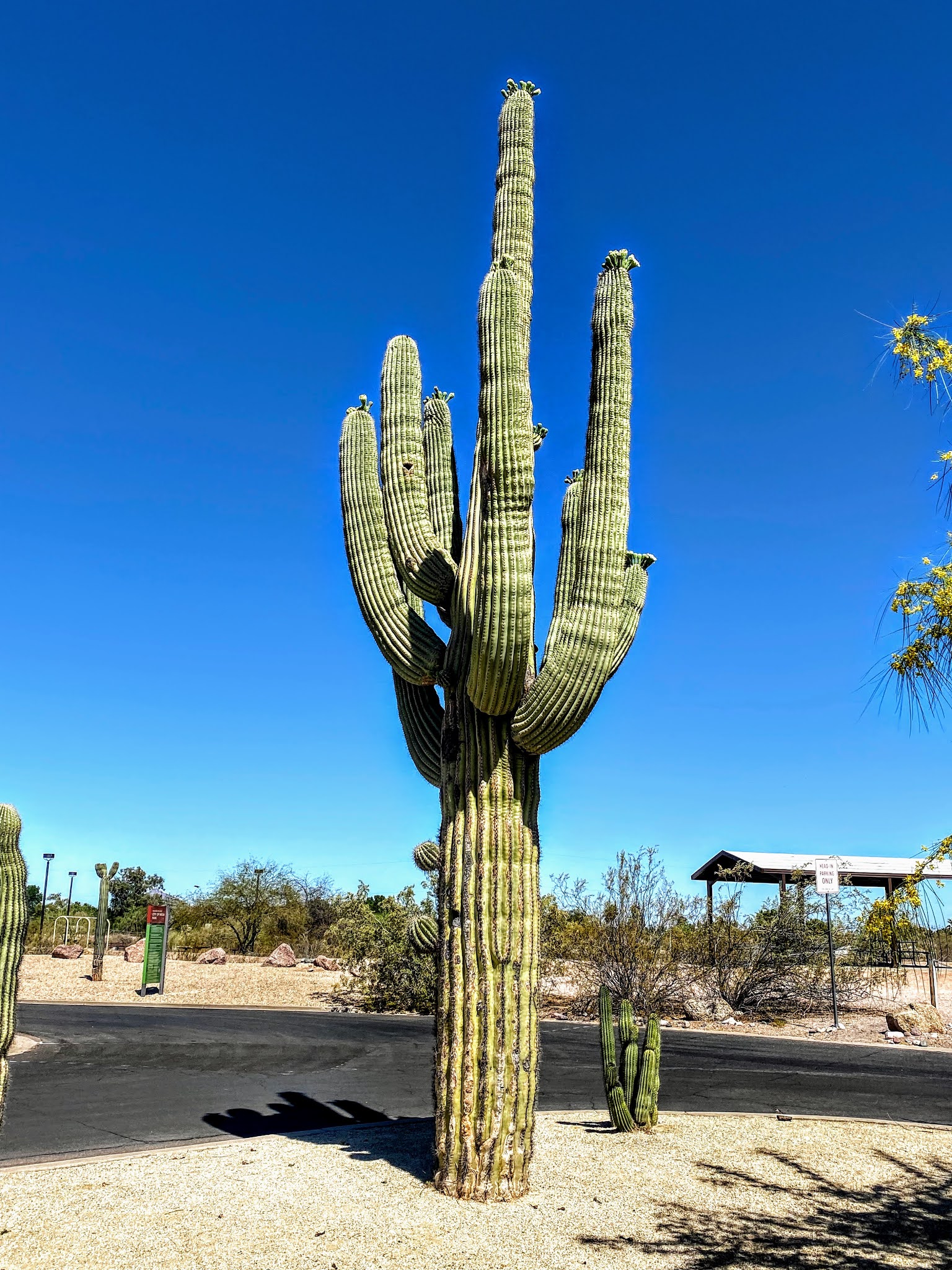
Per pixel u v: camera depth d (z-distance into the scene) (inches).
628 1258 199.0
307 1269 189.2
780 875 997.2
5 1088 221.3
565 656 233.0
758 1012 705.6
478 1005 233.8
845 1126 331.3
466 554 263.1
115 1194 236.5
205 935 1419.8
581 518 248.4
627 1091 322.7
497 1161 231.8
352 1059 505.4
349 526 281.0
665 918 714.8
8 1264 190.2
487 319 239.0
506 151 281.6
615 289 259.3
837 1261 200.4
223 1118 343.3
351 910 858.8
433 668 260.4
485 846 237.9
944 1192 251.0
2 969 222.2
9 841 226.4
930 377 174.9
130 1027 633.0
